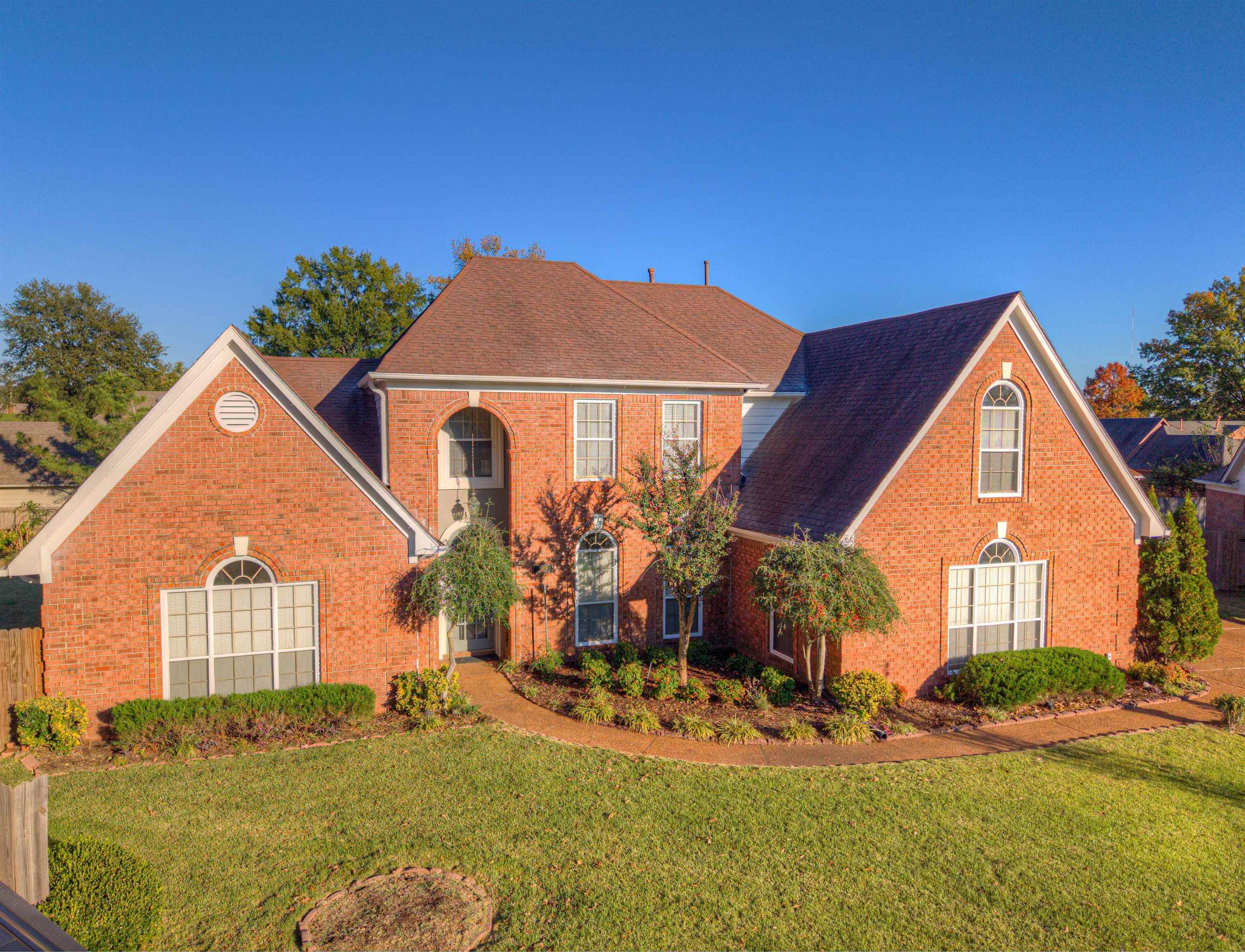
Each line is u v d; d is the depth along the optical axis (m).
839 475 17.61
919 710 16.05
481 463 19.88
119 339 67.81
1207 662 20.00
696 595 16.83
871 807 11.31
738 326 24.86
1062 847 10.22
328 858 9.61
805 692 16.84
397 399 17.62
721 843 10.16
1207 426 35.94
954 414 16.83
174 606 14.12
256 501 14.45
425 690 15.30
